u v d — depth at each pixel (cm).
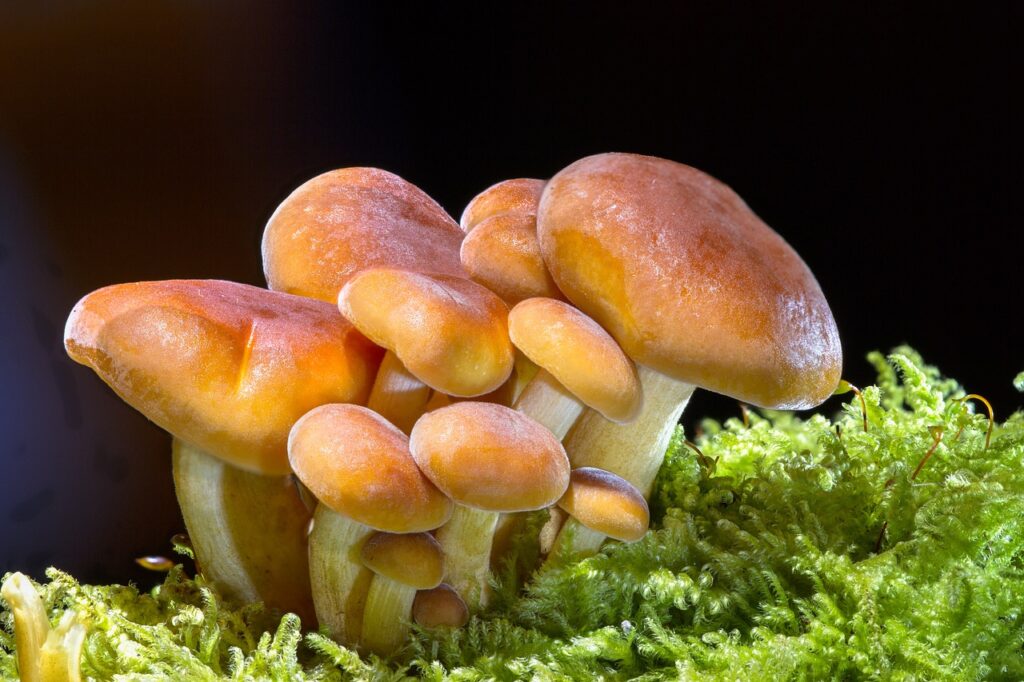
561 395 59
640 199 59
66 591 61
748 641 60
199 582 61
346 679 59
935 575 60
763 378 59
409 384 59
